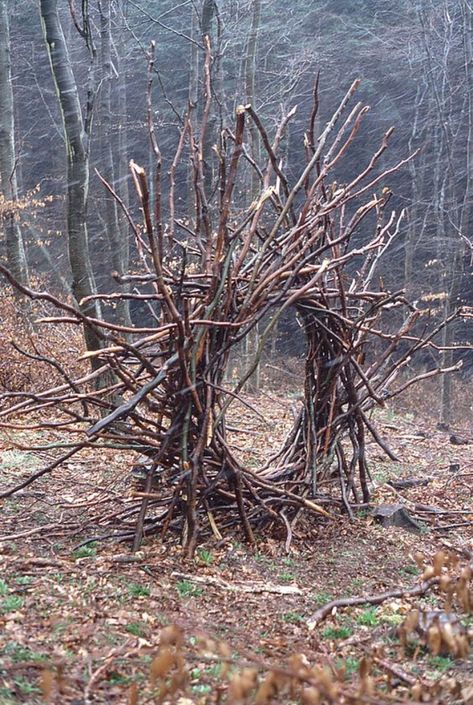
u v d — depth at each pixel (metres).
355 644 3.92
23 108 31.69
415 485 7.82
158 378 4.70
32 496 6.29
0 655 3.34
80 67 26.31
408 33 24.80
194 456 4.93
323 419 6.01
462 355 25.25
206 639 2.91
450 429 13.86
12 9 27.70
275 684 2.49
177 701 3.04
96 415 9.55
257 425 10.73
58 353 11.93
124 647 3.55
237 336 5.02
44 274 20.66
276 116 19.75
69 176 8.78
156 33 28.81
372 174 29.30
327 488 6.43
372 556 5.41
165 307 5.04
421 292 24.73
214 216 13.02
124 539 5.17
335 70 27.91
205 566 4.85
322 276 5.61
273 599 4.50
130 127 23.70
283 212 5.01
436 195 23.56
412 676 3.47
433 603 4.53
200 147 5.31
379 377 6.43
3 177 14.42
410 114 29.17
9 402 10.96
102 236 24.80
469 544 5.91
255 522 5.55
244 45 20.52
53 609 3.95
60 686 2.71
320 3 26.52
